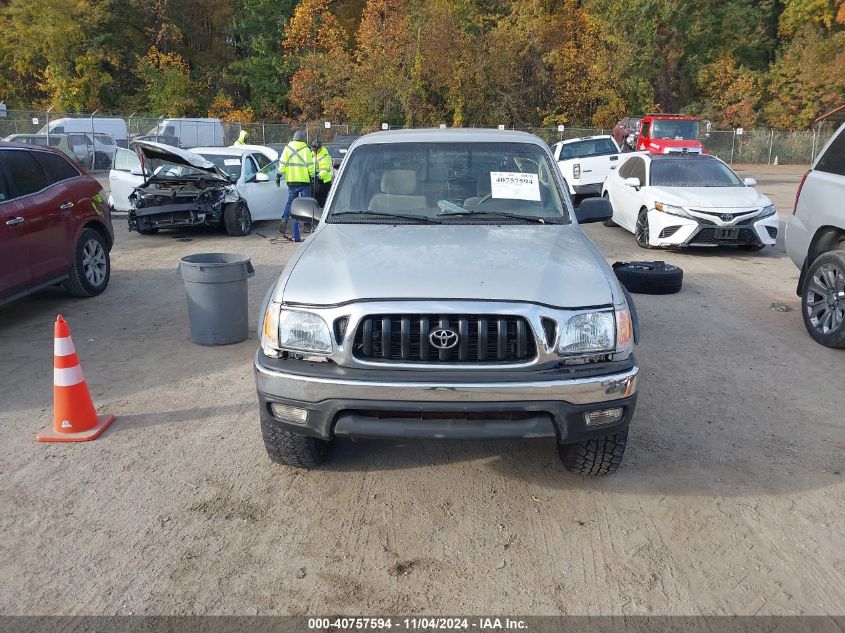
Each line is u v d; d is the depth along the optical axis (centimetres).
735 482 397
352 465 418
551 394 327
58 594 303
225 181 1241
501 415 333
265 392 348
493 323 332
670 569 321
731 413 491
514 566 323
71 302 799
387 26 4184
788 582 312
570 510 370
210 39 4925
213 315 634
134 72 4488
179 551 334
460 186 470
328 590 307
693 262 1053
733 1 4675
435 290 336
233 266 630
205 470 411
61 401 451
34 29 4181
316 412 338
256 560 328
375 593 305
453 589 308
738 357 611
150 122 3606
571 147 1939
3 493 385
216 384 546
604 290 350
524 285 341
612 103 4256
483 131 525
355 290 339
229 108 4584
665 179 1171
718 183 1165
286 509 371
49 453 432
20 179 691
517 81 4194
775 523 357
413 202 463
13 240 651
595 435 342
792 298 825
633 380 341
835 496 382
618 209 1306
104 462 421
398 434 335
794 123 4406
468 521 360
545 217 454
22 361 596
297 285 355
